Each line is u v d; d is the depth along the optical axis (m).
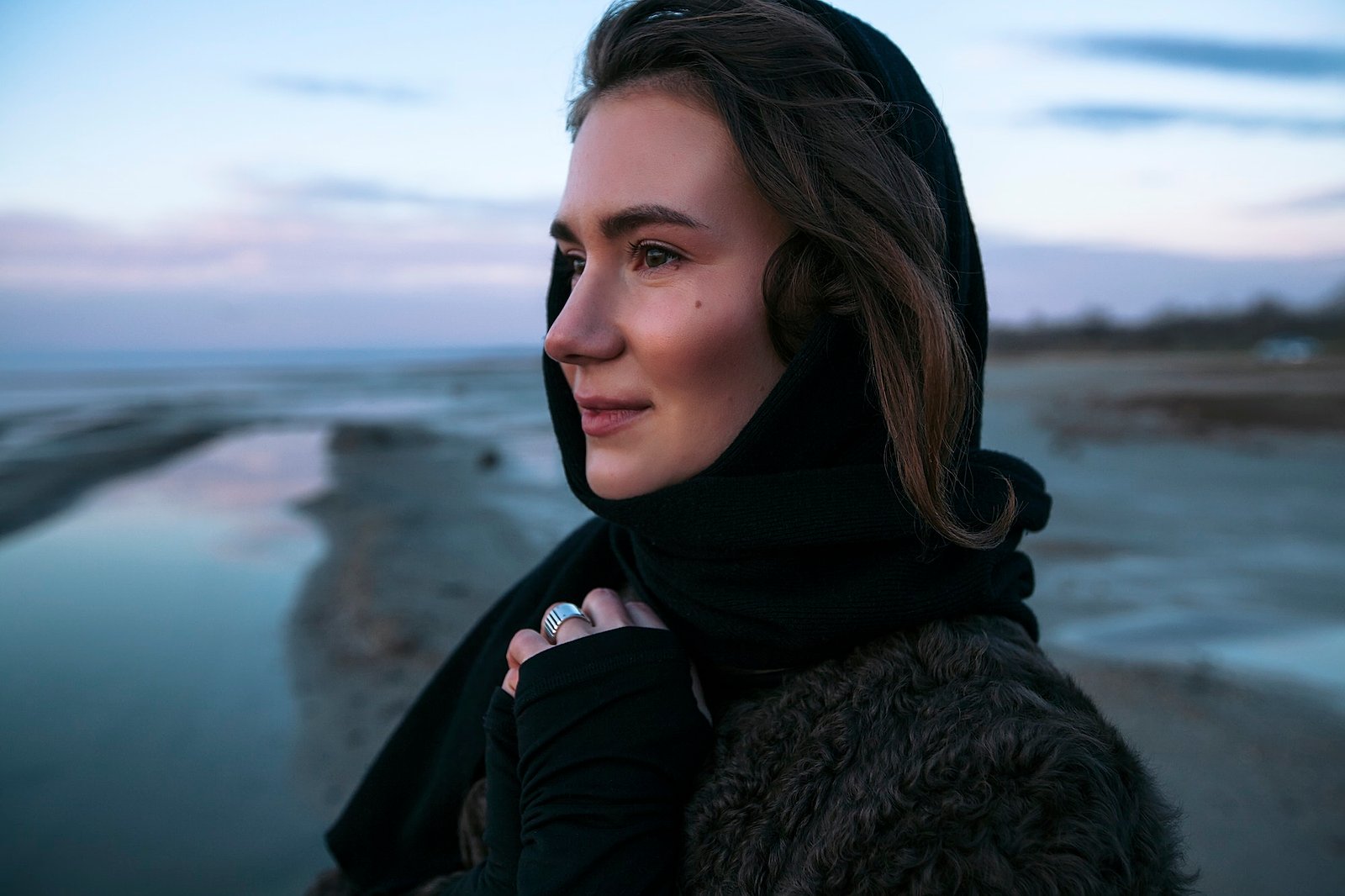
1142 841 0.66
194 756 5.20
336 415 37.25
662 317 0.84
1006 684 0.74
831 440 0.86
